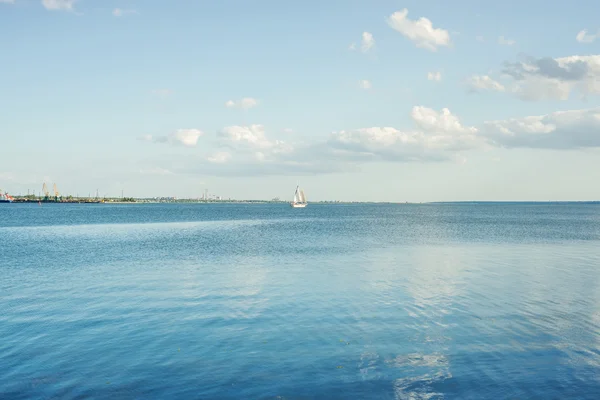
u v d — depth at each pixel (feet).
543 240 197.98
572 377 43.78
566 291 83.71
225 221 410.93
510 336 56.49
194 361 49.14
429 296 79.87
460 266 116.67
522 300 76.28
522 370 45.55
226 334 58.49
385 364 47.60
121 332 59.77
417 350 51.62
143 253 149.69
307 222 390.42
